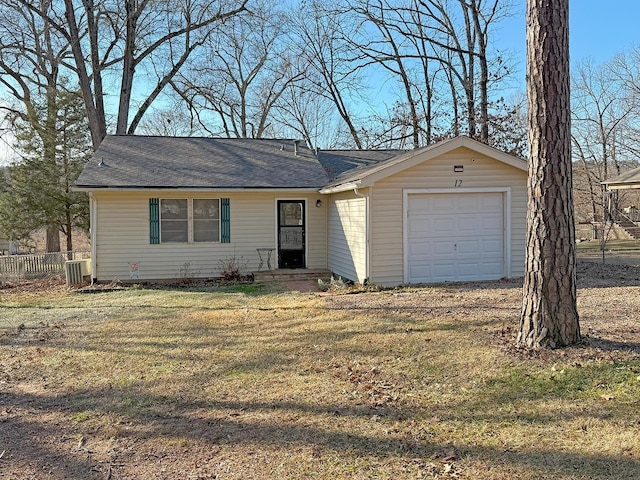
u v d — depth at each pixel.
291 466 3.42
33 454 3.74
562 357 5.16
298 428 3.99
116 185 12.73
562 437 3.64
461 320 7.14
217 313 8.75
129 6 20.84
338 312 8.29
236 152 16.06
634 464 3.23
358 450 3.60
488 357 5.39
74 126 20.67
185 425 4.15
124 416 4.37
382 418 4.11
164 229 13.62
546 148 5.38
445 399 4.43
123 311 9.27
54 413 4.50
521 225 11.79
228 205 13.95
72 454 3.72
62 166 20.42
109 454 3.71
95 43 20.42
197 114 28.41
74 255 16.16
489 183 11.55
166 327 7.70
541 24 5.35
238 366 5.61
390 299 9.36
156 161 14.69
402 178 11.16
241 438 3.86
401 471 3.29
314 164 15.69
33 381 5.37
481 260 11.66
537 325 5.50
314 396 4.63
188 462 3.54
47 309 9.88
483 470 3.25
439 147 11.06
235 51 26.78
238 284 12.95
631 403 4.13
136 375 5.43
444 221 11.44
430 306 8.38
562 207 5.41
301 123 32.69
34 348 6.68
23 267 15.11
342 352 5.95
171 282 13.43
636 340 5.59
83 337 7.21
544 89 5.35
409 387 4.75
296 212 14.48
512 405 4.24
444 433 3.80
